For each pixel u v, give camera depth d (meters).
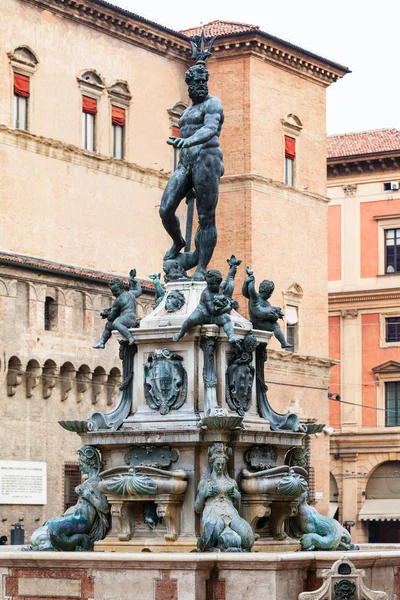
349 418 103.12
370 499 101.88
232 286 24.20
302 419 84.31
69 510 23.64
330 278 105.62
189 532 22.39
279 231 83.69
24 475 68.31
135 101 79.12
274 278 83.06
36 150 71.88
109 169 76.38
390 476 101.75
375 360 103.19
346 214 105.69
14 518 67.69
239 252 81.44
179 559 20.17
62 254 72.88
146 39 79.69
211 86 83.00
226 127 82.56
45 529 23.47
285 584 20.36
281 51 84.19
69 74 74.69
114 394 73.62
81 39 75.56
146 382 23.38
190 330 23.05
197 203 24.27
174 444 22.61
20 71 71.62
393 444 101.44
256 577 20.20
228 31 82.50
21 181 70.81
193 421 22.83
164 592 20.27
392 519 100.25
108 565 20.64
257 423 23.52
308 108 87.19
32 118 72.06
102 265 75.31
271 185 83.25
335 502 102.50
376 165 104.69
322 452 86.19
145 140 79.50
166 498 22.20
